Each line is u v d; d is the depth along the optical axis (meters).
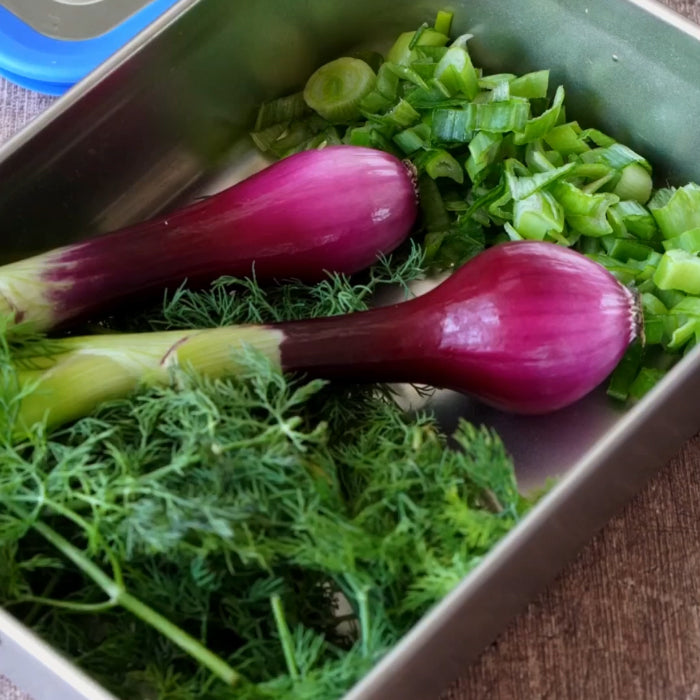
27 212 0.28
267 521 0.21
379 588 0.21
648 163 0.29
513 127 0.28
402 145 0.30
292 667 0.20
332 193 0.27
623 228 0.29
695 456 0.27
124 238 0.26
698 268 0.26
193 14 0.28
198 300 0.27
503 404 0.26
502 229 0.29
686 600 0.25
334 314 0.27
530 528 0.21
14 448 0.23
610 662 0.25
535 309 0.25
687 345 0.27
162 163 0.31
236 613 0.22
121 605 0.22
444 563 0.22
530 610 0.25
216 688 0.21
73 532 0.23
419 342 0.25
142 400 0.24
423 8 0.31
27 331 0.25
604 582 0.26
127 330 0.28
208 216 0.27
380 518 0.22
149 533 0.21
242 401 0.23
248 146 0.32
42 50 0.31
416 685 0.22
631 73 0.29
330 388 0.26
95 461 0.23
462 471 0.23
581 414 0.27
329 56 0.32
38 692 0.23
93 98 0.28
